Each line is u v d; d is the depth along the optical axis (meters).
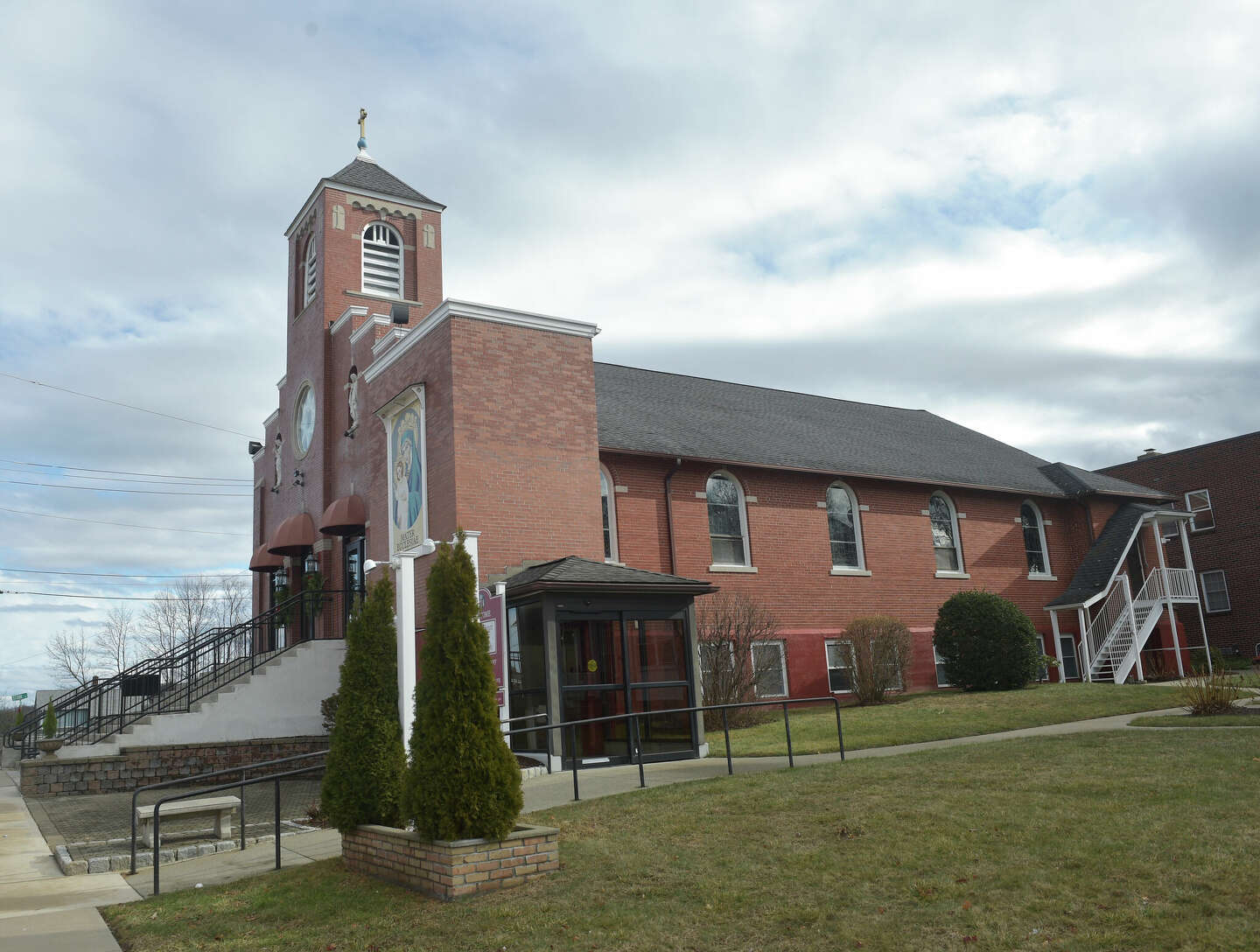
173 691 23.27
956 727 17.20
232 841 12.01
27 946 7.94
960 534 29.53
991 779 10.35
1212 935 5.88
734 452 24.95
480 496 18.89
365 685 10.07
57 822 14.37
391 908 8.14
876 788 10.40
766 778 11.77
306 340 27.36
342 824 9.73
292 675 20.06
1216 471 36.19
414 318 26.55
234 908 8.70
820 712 22.09
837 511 27.31
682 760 16.14
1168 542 37.28
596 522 20.19
